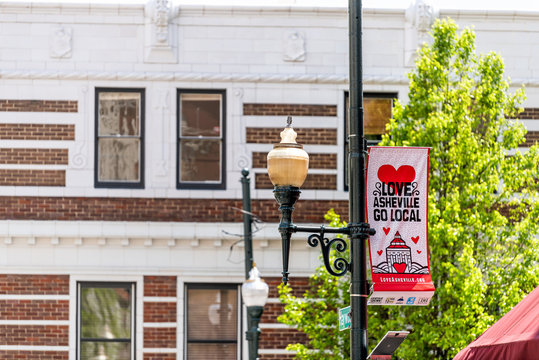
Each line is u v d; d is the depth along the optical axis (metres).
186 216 22.89
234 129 23.14
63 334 22.53
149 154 23.02
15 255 22.62
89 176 22.86
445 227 18.11
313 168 23.14
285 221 12.22
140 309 22.66
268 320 22.69
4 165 22.78
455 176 19.09
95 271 22.64
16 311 22.55
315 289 22.45
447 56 19.78
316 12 23.45
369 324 18.83
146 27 23.22
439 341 18.03
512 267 19.02
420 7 23.41
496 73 19.66
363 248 12.02
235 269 22.81
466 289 17.83
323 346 19.34
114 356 22.67
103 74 22.97
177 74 23.11
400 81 23.36
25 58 23.08
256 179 23.06
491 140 19.38
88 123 22.95
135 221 22.75
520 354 10.57
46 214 22.73
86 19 23.22
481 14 23.69
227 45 23.36
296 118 23.25
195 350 22.83
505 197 19.23
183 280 22.75
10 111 22.91
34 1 23.14
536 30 23.81
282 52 23.42
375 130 23.41
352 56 12.23
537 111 23.62
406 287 12.55
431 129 18.86
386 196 12.74
